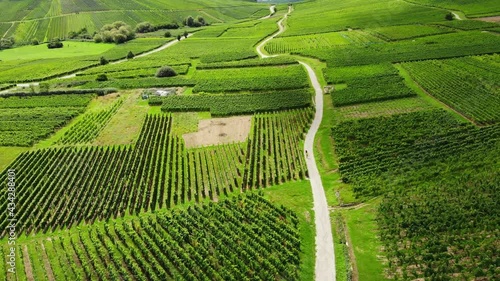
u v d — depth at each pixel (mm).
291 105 113375
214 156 91250
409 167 78562
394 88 117688
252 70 150750
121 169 86250
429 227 62094
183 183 81062
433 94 111875
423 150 83688
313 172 83125
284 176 81500
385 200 70125
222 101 120312
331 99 117438
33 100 132375
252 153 89375
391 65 139750
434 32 177250
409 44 163500
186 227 68062
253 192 77188
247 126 104750
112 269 58812
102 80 151125
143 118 114062
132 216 72875
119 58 193000
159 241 63906
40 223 71750
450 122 93625
